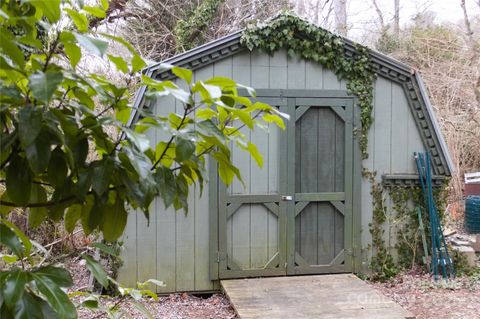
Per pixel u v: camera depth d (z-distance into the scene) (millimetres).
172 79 4473
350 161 4934
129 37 9375
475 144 10055
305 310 3834
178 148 991
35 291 910
